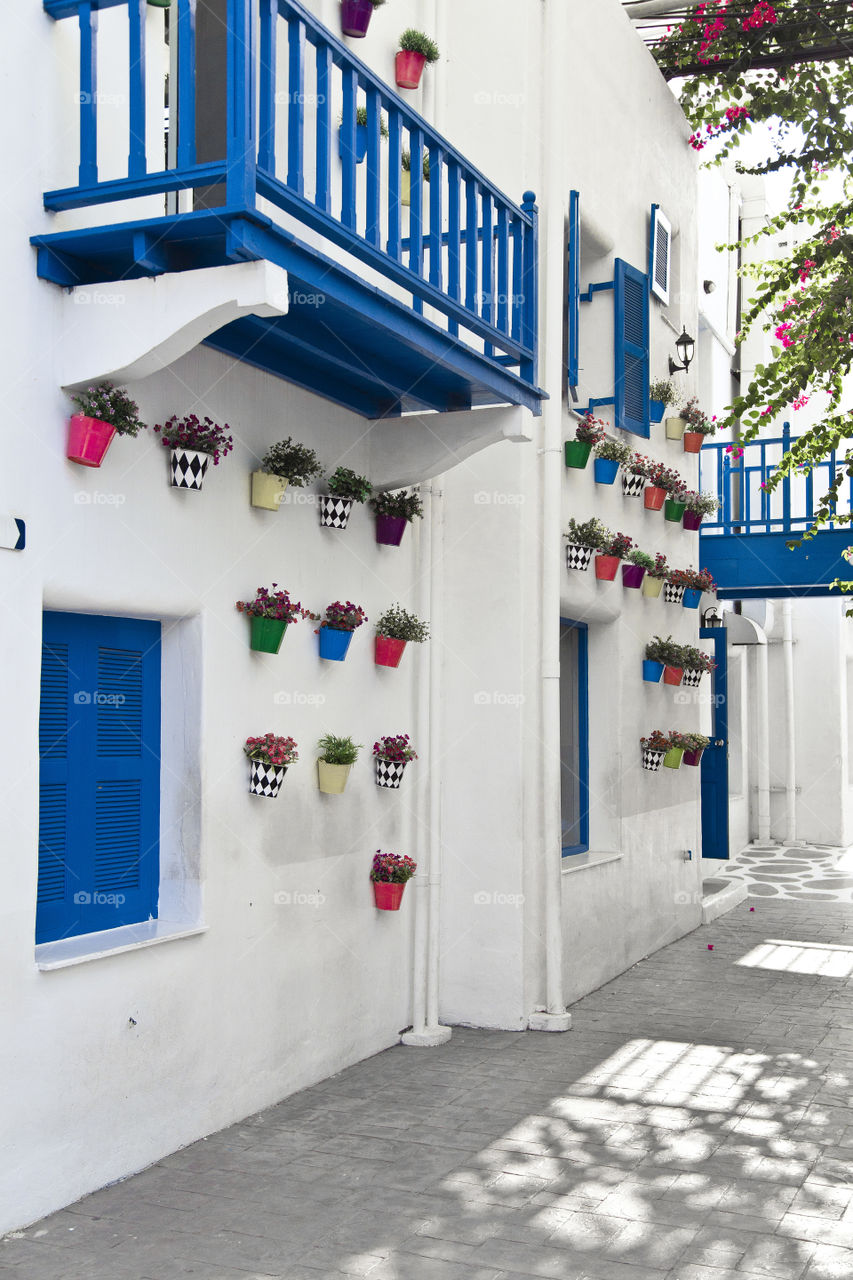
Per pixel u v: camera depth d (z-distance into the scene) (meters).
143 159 4.25
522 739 7.44
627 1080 6.32
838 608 17.62
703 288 14.24
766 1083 6.29
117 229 4.18
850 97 9.39
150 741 5.29
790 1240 4.36
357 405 6.50
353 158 4.77
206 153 5.59
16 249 4.29
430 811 7.30
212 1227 4.40
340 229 4.55
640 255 9.85
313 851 6.18
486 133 7.70
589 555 8.21
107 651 5.06
